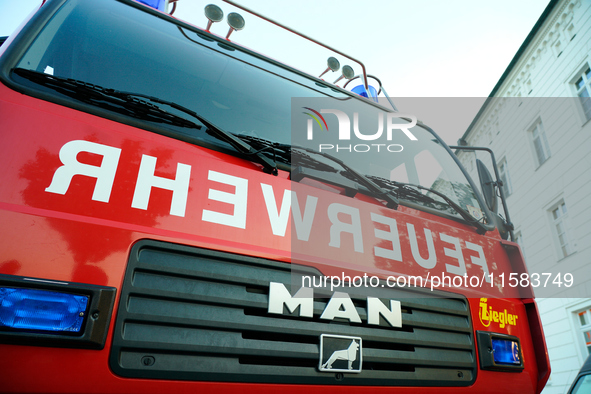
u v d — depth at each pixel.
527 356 1.71
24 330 0.92
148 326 1.07
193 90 1.96
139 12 2.13
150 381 1.02
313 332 1.26
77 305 0.99
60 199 1.09
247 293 1.22
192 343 1.09
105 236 1.09
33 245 1.01
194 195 1.29
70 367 0.95
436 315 1.54
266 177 1.47
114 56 1.82
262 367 1.16
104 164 1.20
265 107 2.15
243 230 1.31
